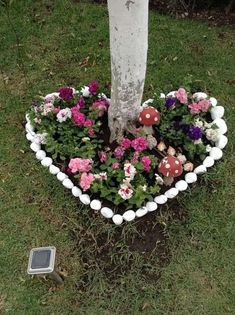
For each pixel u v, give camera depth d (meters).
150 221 1.42
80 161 1.40
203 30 1.91
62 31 1.93
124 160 1.46
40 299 1.33
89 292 1.32
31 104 1.71
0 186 1.53
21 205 1.49
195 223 1.42
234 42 1.87
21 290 1.34
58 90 1.75
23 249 1.41
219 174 1.50
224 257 1.37
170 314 1.28
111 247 1.39
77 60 1.83
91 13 1.97
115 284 1.33
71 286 1.34
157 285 1.33
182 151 1.52
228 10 1.96
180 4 1.99
